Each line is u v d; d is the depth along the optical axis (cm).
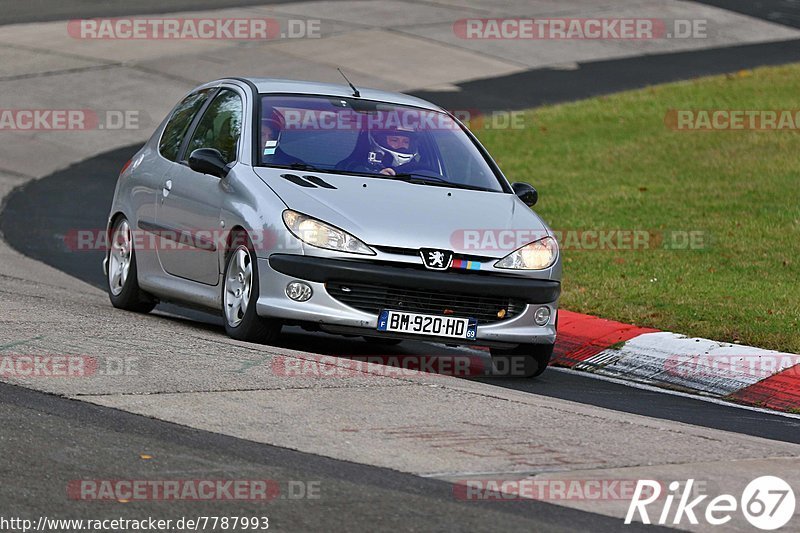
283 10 10181
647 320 3403
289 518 1541
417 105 3081
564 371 3019
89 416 1936
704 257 4234
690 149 6297
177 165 3034
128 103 7431
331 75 8175
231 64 8375
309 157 2808
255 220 2625
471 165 2953
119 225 3272
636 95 7725
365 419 2042
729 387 2875
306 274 2547
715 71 8631
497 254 2638
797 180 5547
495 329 2636
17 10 9900
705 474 1870
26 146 6419
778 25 10381
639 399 2681
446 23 9944
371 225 2581
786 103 7325
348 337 3222
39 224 4906
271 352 2509
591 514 1638
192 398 2089
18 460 1695
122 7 10119
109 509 1538
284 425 1969
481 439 1973
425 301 2588
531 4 10856
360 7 10419
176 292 2952
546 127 6956
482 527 1548
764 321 3353
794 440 2362
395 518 1560
